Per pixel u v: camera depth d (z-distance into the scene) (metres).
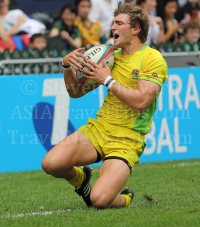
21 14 36.81
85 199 15.52
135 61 14.98
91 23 32.00
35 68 25.94
